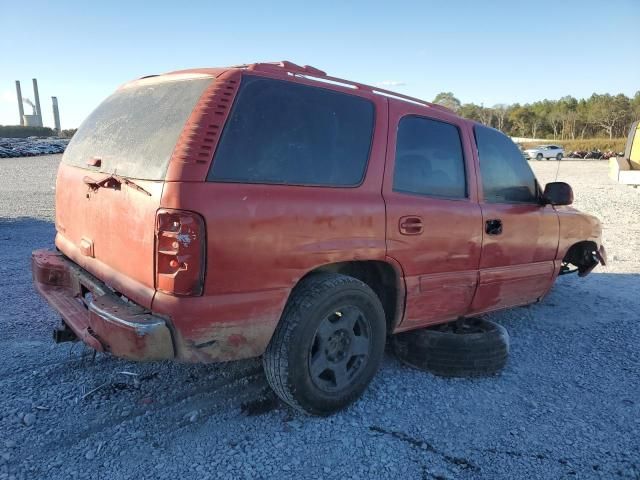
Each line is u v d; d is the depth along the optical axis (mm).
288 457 2877
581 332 5023
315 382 3131
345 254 3166
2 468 2686
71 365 3834
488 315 5445
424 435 3154
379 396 3578
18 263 6770
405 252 3498
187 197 2604
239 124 2855
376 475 2773
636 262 8047
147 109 3191
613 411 3525
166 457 2828
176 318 2633
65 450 2854
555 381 3951
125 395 3441
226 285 2729
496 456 2982
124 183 2887
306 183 3064
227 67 3123
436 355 3879
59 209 3990
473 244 3953
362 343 3365
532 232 4516
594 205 15430
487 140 4320
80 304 3484
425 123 3820
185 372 3779
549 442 3137
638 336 4949
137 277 2818
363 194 3297
